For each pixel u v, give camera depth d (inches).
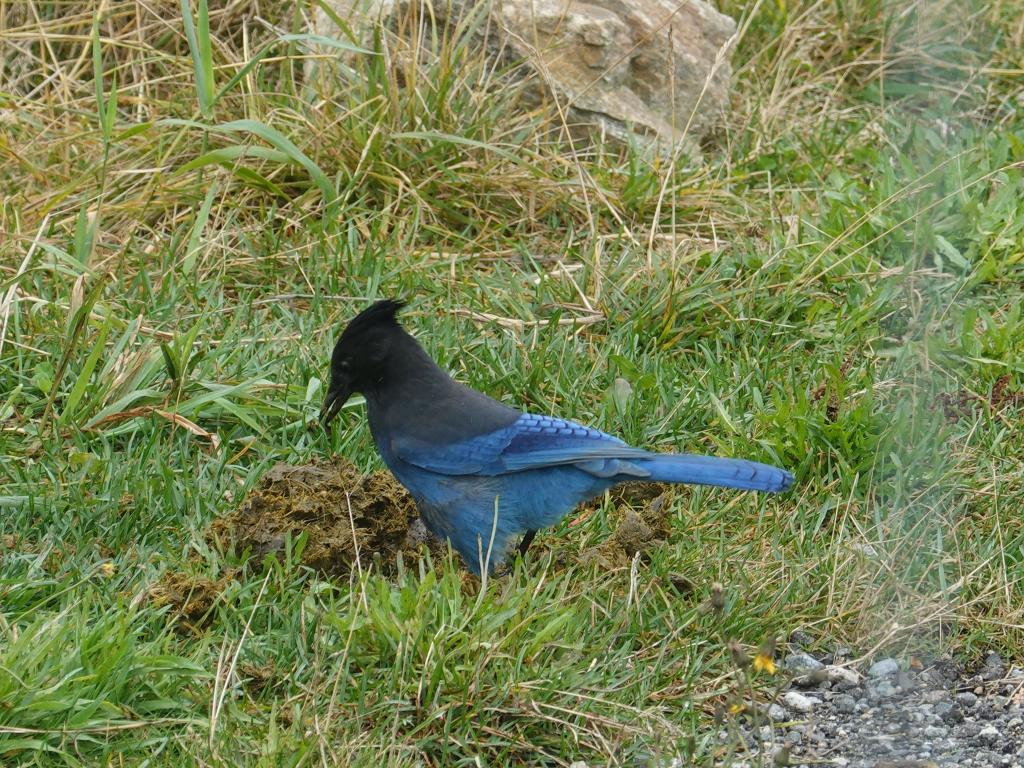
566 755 291.9
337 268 482.6
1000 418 422.0
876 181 534.9
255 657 310.3
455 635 301.6
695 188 542.0
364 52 505.0
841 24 663.8
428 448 349.4
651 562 359.9
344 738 283.3
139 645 309.4
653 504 375.9
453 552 364.8
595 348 457.7
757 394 424.8
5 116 548.7
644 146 572.7
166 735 286.2
